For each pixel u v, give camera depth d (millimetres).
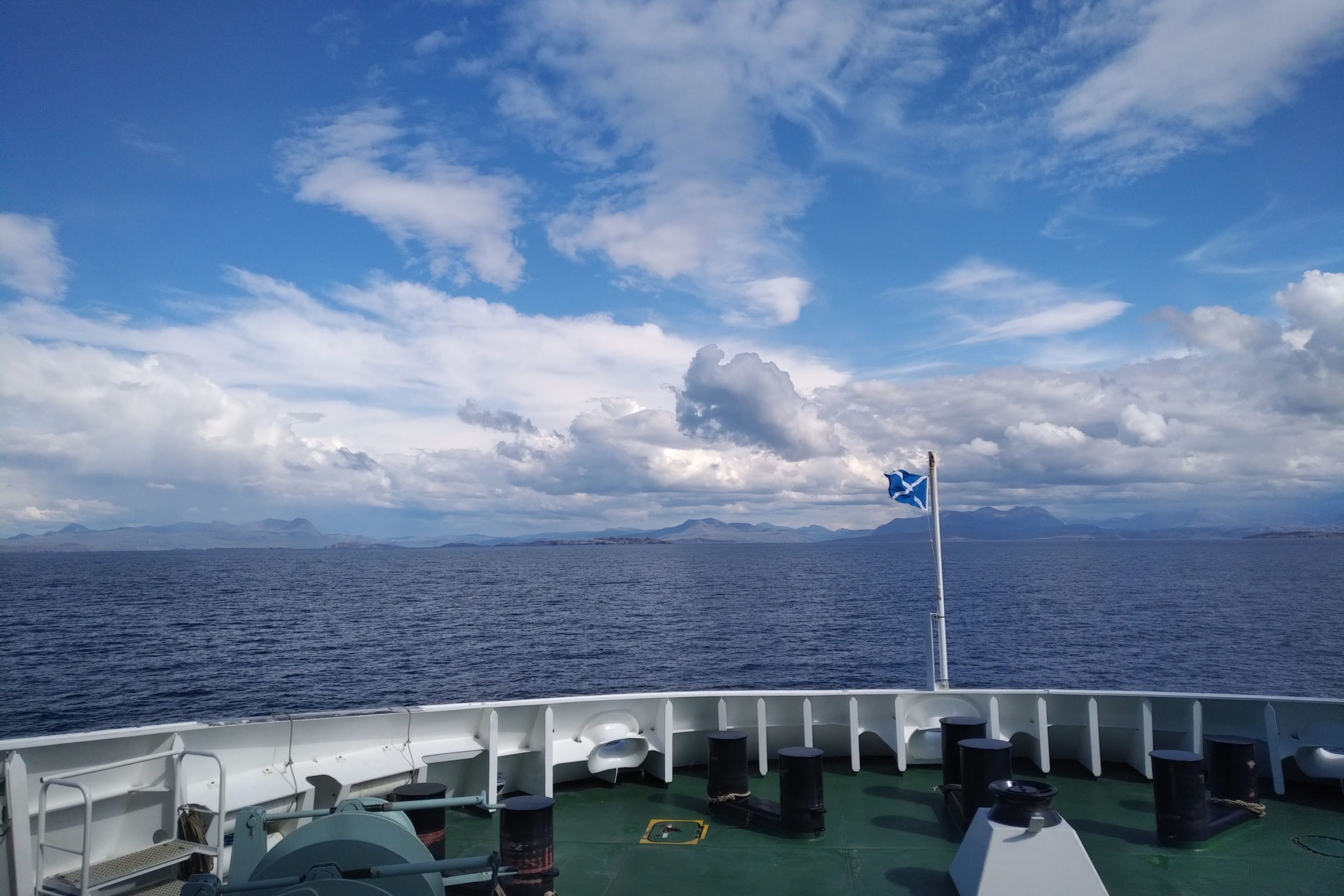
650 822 7590
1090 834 7164
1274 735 8094
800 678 46969
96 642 61094
